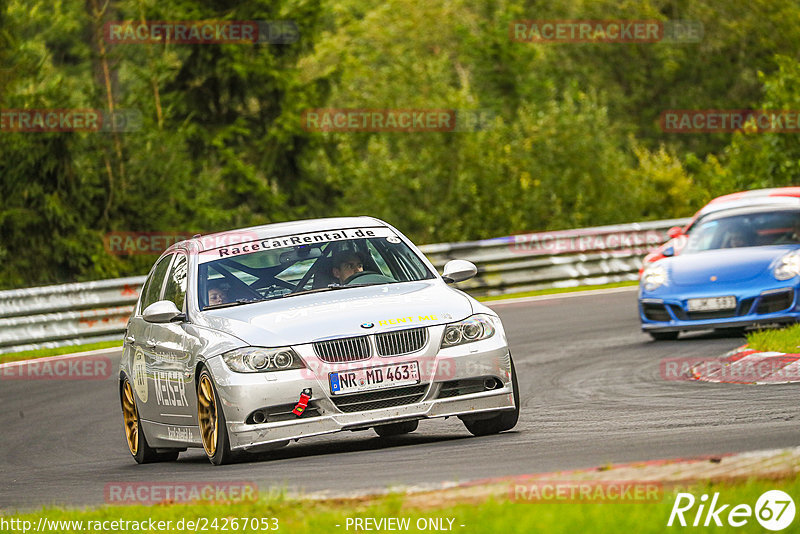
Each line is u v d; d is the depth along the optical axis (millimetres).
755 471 19344
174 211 101938
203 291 31188
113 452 36969
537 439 28250
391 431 34750
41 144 96188
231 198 115750
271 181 120625
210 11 114875
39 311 66625
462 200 107375
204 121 118562
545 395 39094
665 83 169000
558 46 167375
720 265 48844
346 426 27719
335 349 28047
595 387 39500
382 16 166375
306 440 35000
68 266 97750
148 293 35375
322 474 25266
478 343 29031
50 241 96750
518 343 55125
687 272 49281
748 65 168750
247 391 27672
